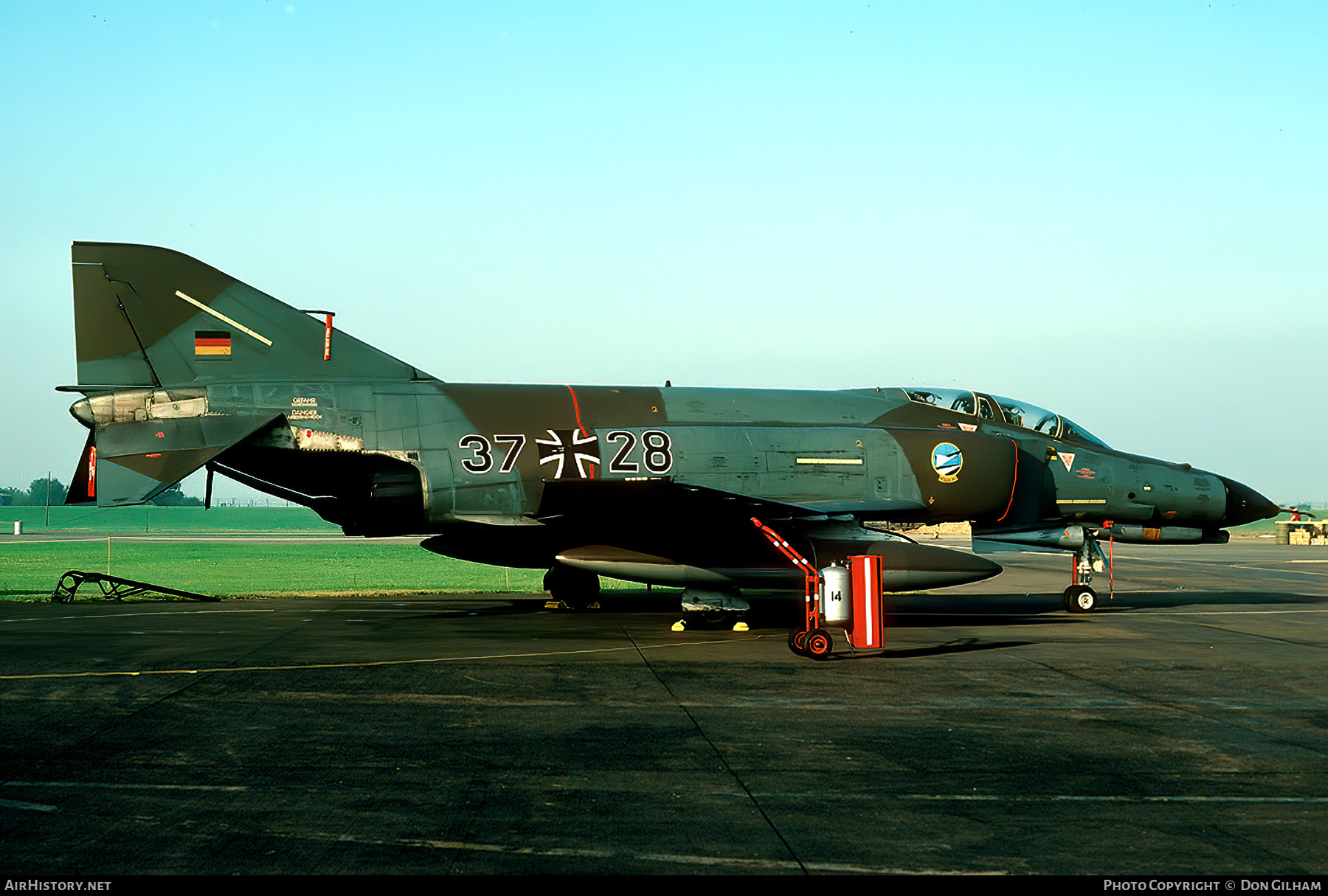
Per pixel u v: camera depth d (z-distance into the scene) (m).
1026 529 18.50
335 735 7.64
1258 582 26.34
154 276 15.95
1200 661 11.88
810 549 15.78
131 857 4.96
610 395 17.30
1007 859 5.03
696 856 5.04
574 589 18.39
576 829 5.45
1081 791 6.28
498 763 6.83
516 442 16.31
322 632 14.41
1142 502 18.81
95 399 15.43
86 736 7.54
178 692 9.40
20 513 141.88
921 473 17.30
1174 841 5.34
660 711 8.68
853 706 8.94
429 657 11.87
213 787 6.20
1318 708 9.02
